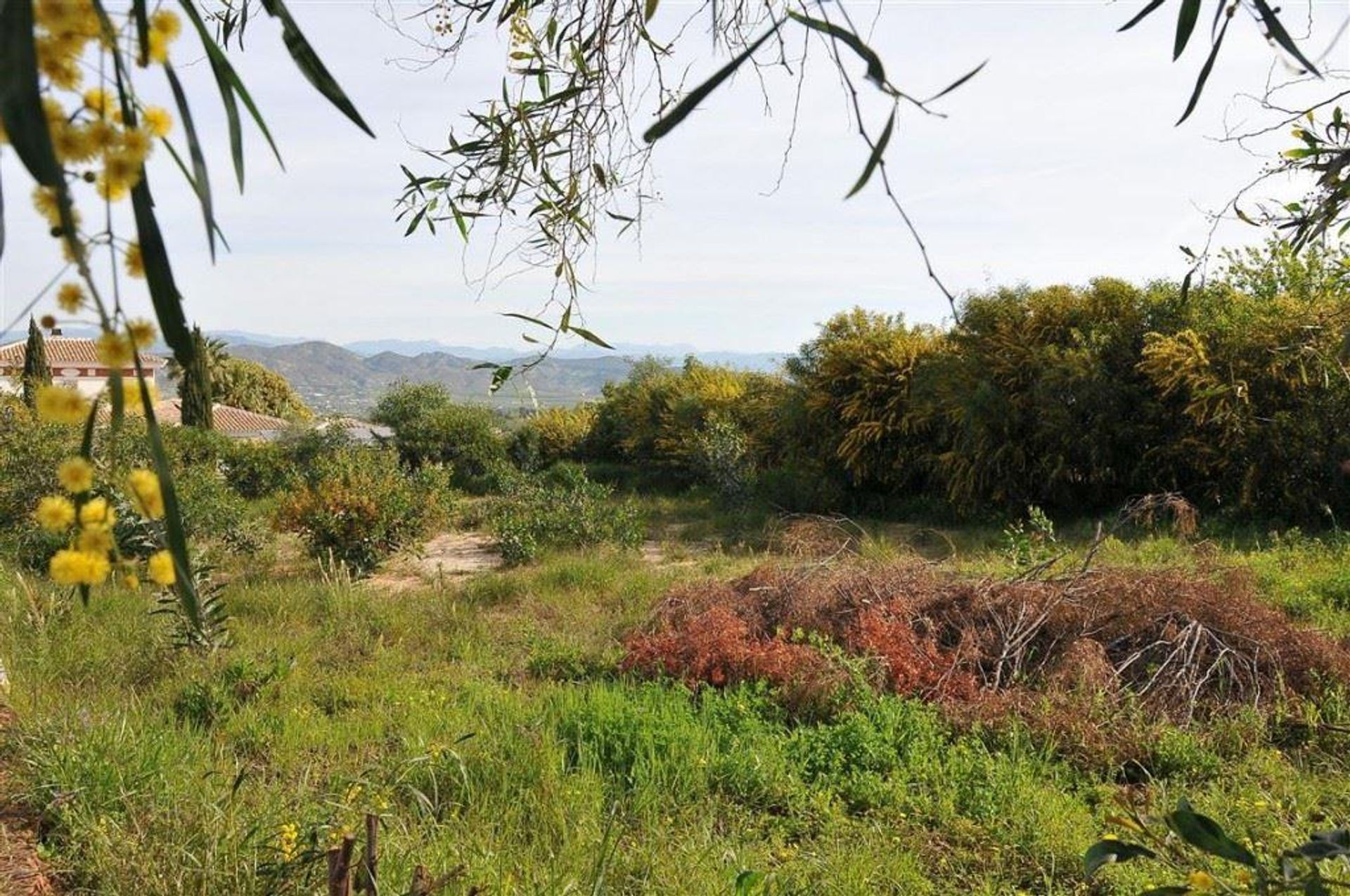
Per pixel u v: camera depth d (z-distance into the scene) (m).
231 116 0.68
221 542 10.23
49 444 9.23
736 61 0.66
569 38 1.74
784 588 6.53
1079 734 4.50
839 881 3.19
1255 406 10.34
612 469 20.36
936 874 3.43
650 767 4.09
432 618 7.31
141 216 0.58
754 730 4.58
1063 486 11.96
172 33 0.61
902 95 0.69
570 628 6.98
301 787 3.41
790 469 14.96
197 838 2.93
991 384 12.51
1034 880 3.38
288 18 0.74
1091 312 12.26
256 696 5.21
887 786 3.99
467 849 3.15
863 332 15.48
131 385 0.61
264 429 31.94
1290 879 0.98
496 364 1.70
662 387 20.55
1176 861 1.22
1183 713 4.86
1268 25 0.87
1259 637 5.27
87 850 2.95
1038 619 5.80
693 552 11.12
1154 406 11.28
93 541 0.65
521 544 10.34
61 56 0.58
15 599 6.30
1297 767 4.23
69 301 0.58
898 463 13.86
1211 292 11.45
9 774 3.53
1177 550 8.54
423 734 4.29
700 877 3.12
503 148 1.81
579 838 3.32
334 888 1.69
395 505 9.77
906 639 5.70
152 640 5.71
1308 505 10.16
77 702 4.48
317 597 7.88
